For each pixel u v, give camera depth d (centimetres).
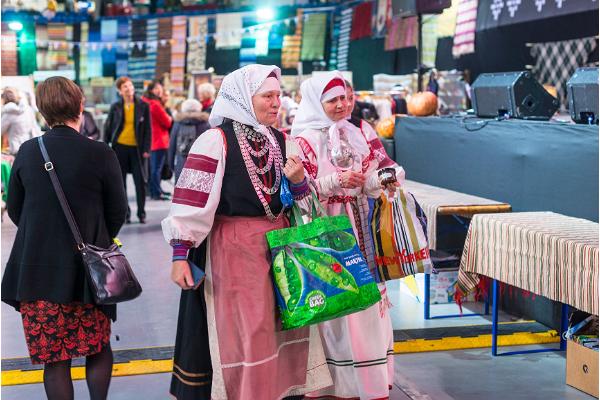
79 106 416
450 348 575
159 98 1391
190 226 376
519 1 1148
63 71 2303
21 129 1164
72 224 399
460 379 514
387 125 903
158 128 1387
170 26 2361
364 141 463
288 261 378
